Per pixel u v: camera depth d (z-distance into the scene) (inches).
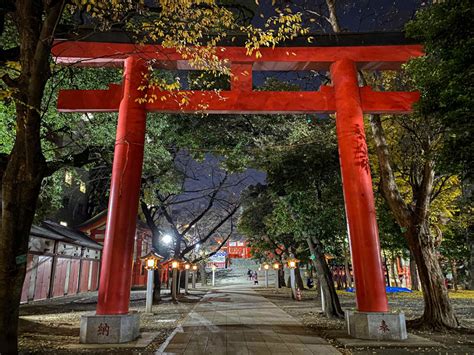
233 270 2723.9
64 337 387.5
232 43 436.1
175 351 323.9
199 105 422.9
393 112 434.3
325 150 581.6
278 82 650.8
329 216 593.9
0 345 235.6
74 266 1196.5
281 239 1147.3
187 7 325.4
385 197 489.1
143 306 789.2
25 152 257.8
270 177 624.7
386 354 310.3
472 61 252.2
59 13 263.7
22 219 254.5
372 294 371.2
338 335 385.4
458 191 746.8
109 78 541.6
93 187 1466.5
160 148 642.2
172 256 1059.3
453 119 260.7
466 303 772.6
